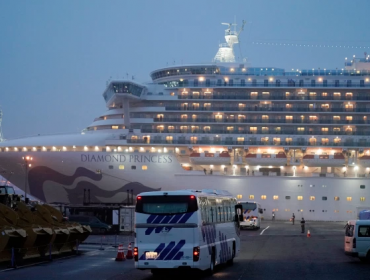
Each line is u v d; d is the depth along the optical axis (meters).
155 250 22.48
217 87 69.50
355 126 70.00
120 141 67.44
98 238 45.88
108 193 67.31
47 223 32.81
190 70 70.69
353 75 71.12
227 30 81.25
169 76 71.38
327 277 23.06
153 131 68.69
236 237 29.86
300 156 70.25
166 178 67.19
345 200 68.62
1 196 39.44
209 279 22.52
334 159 68.69
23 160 67.06
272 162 69.00
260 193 68.88
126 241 43.06
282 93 70.19
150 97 69.12
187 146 68.25
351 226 30.33
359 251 29.34
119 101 69.38
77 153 66.50
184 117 69.12
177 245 22.41
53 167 66.81
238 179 68.62
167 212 22.61
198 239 22.48
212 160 67.81
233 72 70.94
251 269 26.20
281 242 43.28
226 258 27.11
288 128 69.94
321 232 53.97
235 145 68.69
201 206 23.27
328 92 70.38
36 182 67.56
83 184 66.94
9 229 27.34
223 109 69.38
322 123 69.75
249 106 69.94
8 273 24.14
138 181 67.00
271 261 29.81
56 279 22.17
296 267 26.88
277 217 69.00
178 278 22.97
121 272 24.88
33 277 22.75
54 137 69.31
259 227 58.91
